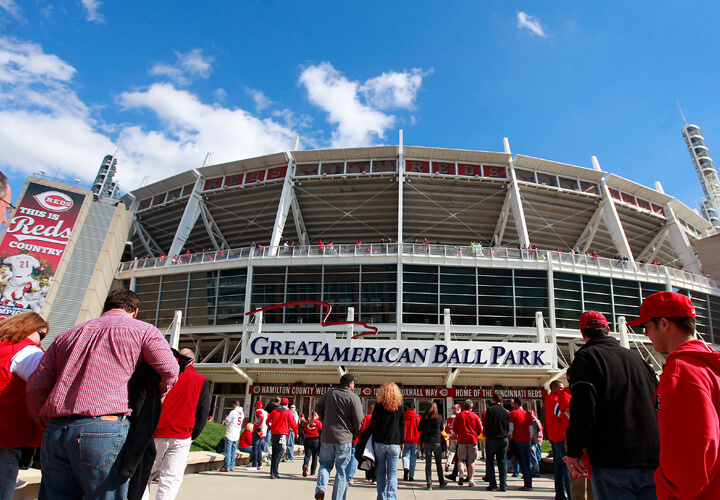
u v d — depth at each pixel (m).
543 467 13.45
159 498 4.75
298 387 29.34
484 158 37.53
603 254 43.56
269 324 30.81
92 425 2.79
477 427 10.35
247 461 14.57
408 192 37.84
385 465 6.15
